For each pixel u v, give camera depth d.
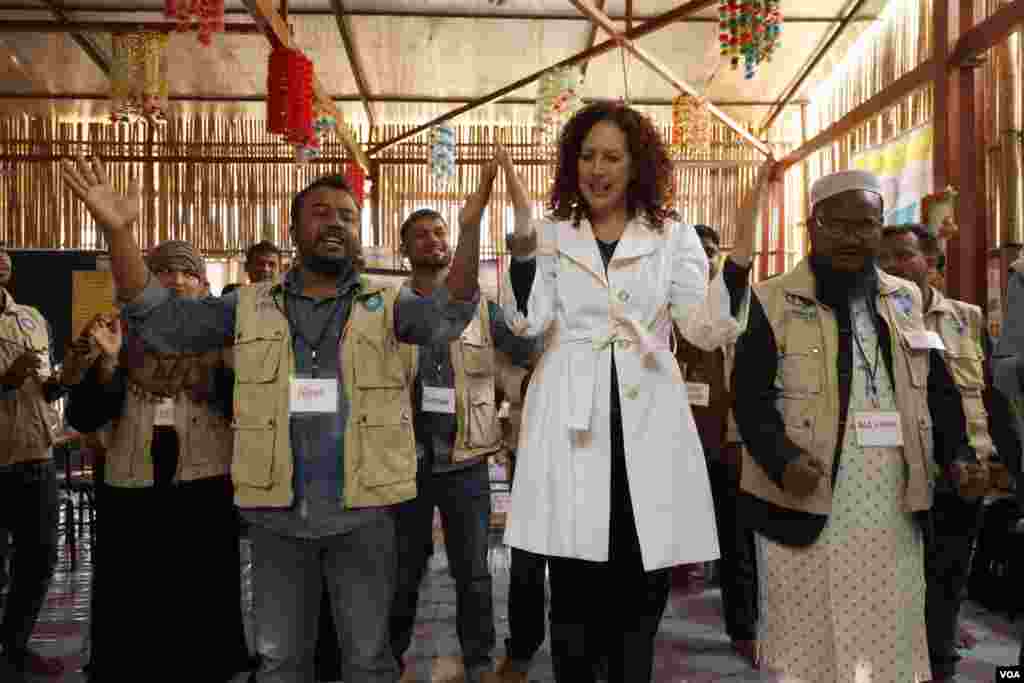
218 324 2.49
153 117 7.57
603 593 2.23
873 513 2.42
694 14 8.41
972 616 4.67
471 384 3.48
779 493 2.46
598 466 2.11
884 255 3.39
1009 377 2.61
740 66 9.59
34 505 3.78
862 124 8.99
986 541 4.79
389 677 2.53
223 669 3.35
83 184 2.18
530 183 11.45
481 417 3.49
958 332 3.31
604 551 2.06
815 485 2.34
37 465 3.81
